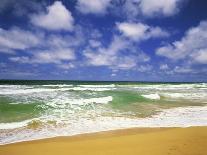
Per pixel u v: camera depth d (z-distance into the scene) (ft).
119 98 68.95
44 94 69.26
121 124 41.52
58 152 25.40
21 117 42.32
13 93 69.26
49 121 41.55
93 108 54.34
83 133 34.88
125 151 25.36
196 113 55.16
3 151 25.86
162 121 45.03
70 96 67.00
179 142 28.73
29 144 28.66
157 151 25.16
